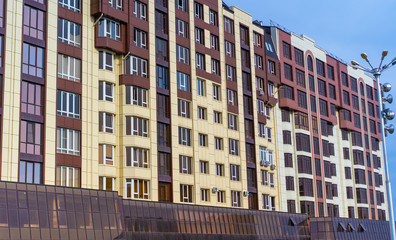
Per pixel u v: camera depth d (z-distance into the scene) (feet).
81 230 130.11
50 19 141.08
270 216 197.88
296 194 225.35
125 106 154.92
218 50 194.90
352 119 277.85
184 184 170.19
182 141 172.86
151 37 166.30
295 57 242.58
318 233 224.74
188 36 182.70
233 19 205.98
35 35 137.28
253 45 214.28
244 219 184.55
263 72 216.13
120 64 157.48
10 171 125.59
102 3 151.43
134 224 146.00
